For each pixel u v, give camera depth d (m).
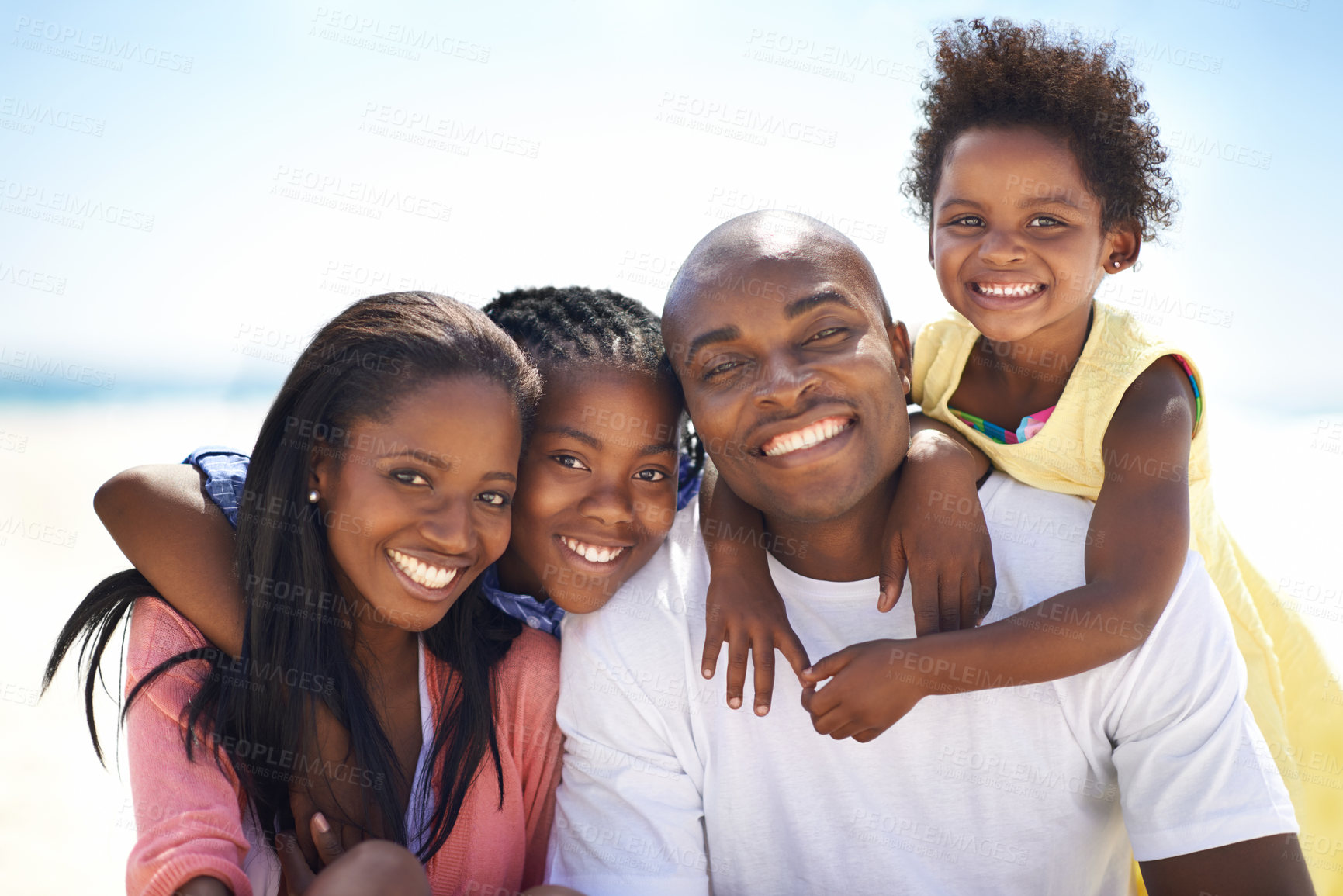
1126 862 1.93
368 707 1.89
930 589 1.80
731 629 1.85
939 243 2.38
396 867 1.49
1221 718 1.73
